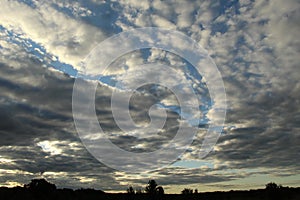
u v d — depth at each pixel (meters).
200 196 67.62
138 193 62.00
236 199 64.31
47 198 56.25
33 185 56.56
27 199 52.91
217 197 67.88
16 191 56.44
